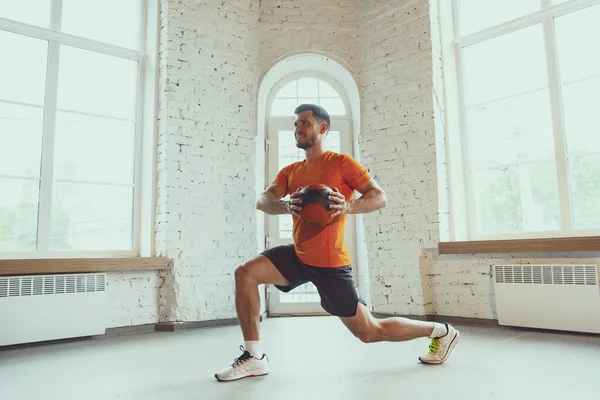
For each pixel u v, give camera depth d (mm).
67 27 3996
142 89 4367
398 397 1874
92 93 4090
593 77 3648
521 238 3936
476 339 3240
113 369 2537
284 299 4820
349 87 5020
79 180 3939
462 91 4469
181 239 4129
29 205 3654
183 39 4340
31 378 2359
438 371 2318
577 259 3416
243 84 4688
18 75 3699
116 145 4191
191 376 2338
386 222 4500
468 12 4504
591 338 3164
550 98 3861
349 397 1890
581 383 2049
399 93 4531
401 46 4555
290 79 5156
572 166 3721
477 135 4355
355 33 4910
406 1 4547
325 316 4688
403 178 4430
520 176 4035
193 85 4355
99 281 3625
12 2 3730
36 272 3314
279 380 2197
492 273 3869
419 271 4238
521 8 4141
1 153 3570
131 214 4219
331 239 2164
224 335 3713
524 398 1833
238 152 4578
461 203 4328
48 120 3779
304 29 4891
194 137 4312
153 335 3738
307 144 2326
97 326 3570
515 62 4145
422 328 2406
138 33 4402
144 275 3992
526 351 2793
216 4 4582
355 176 2271
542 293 3455
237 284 2289
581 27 3750
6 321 3162
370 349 2965
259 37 4875
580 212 3656
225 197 4438
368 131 4723
